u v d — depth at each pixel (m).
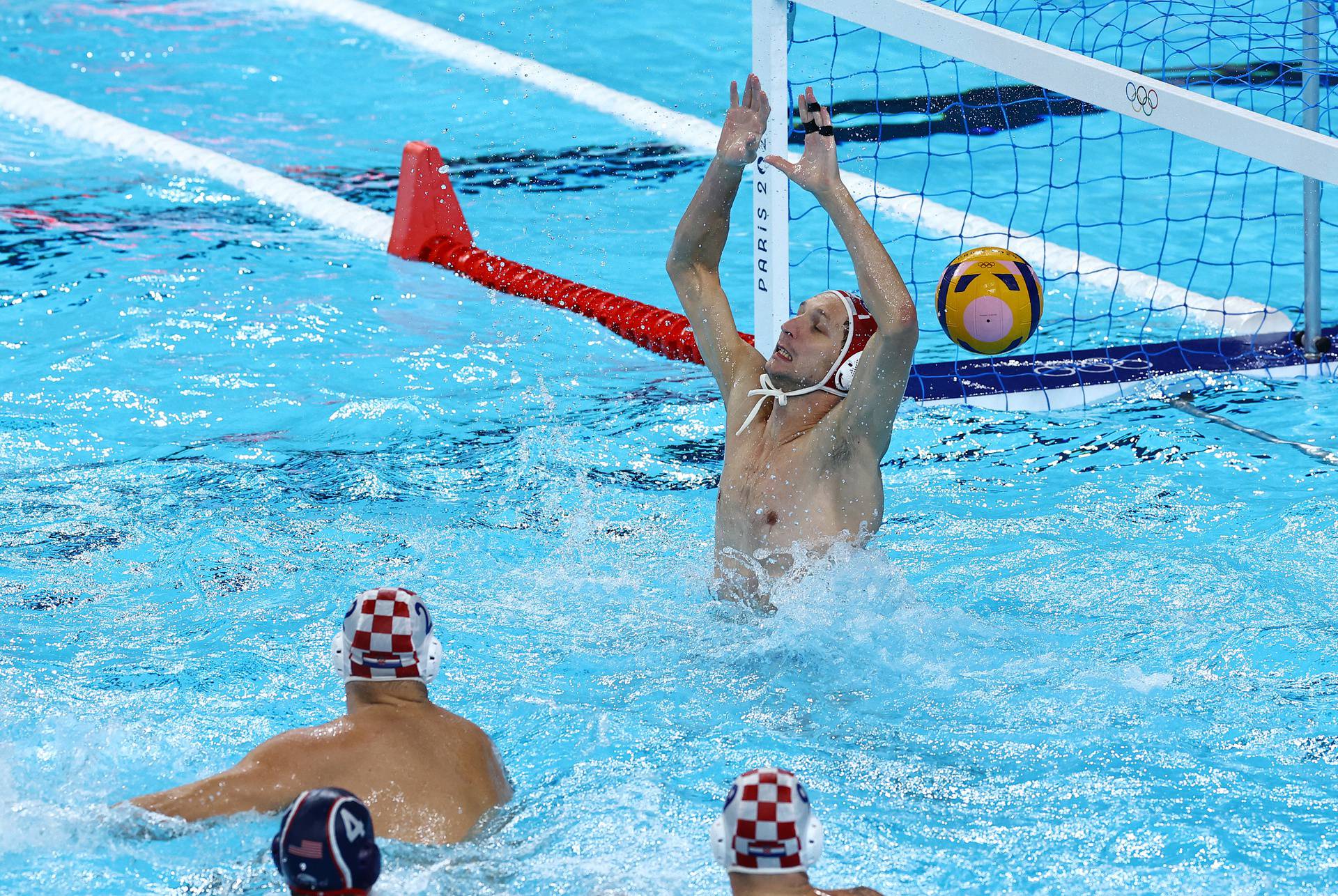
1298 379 20.27
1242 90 27.36
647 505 16.50
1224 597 13.77
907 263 25.47
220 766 10.77
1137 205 27.89
